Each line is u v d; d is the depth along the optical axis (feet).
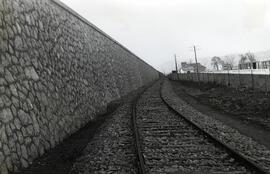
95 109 66.85
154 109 69.10
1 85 29.50
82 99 57.98
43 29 46.65
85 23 83.20
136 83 183.32
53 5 56.13
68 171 27.61
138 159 28.22
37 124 35.27
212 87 125.49
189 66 441.68
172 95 109.50
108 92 90.12
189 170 25.76
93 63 77.97
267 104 61.87
